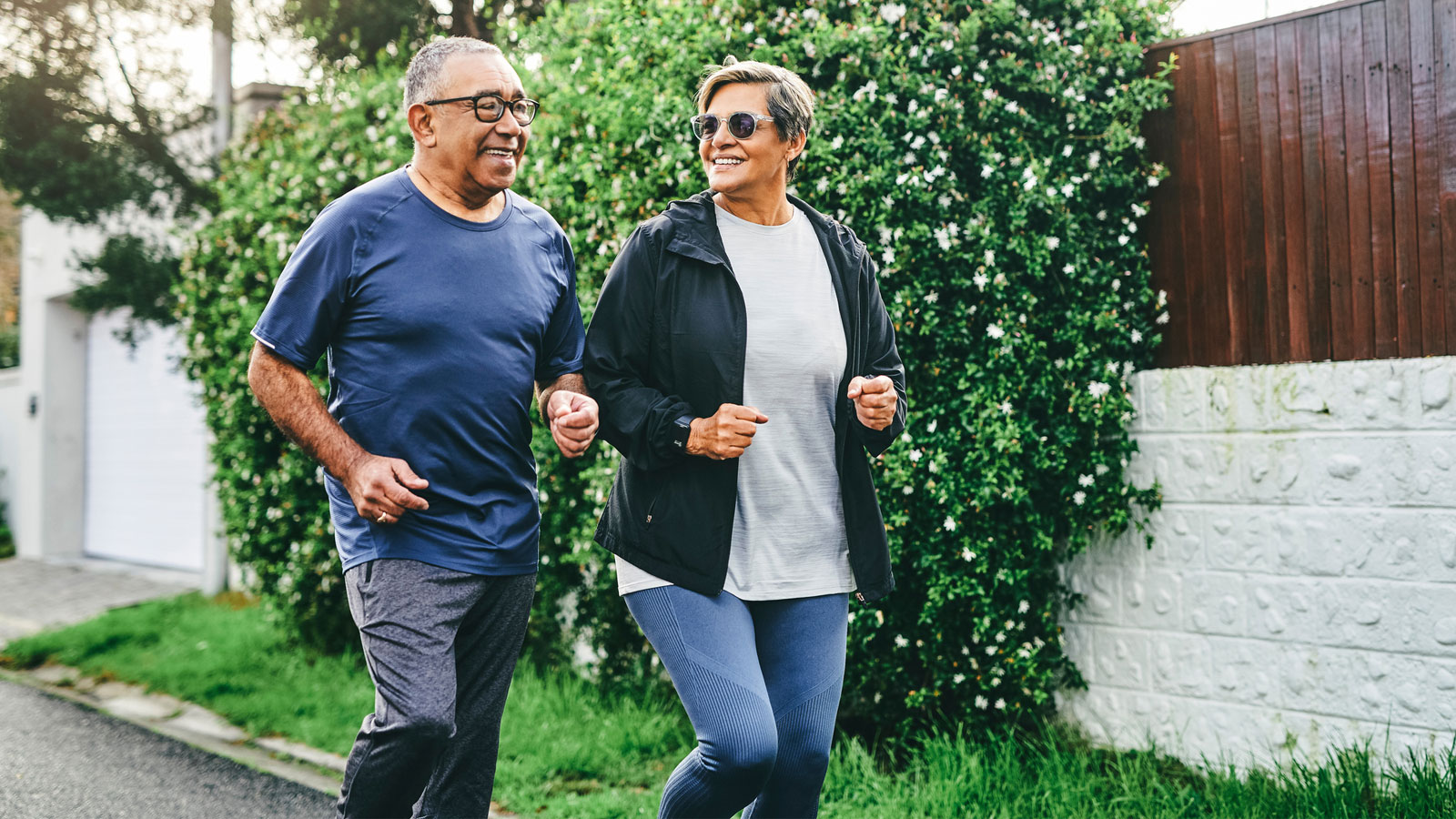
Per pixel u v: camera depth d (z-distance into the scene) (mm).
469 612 2469
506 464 2504
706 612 2336
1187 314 4074
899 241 3832
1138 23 4219
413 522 2359
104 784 4266
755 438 2402
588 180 4387
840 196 3875
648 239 2502
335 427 2324
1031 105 4090
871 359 2641
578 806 3664
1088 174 4074
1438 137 3531
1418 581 3484
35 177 7691
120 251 8148
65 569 11500
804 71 3988
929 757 3758
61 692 6016
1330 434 3666
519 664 5230
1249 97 3936
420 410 2361
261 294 5973
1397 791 3328
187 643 6617
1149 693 4039
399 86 5863
